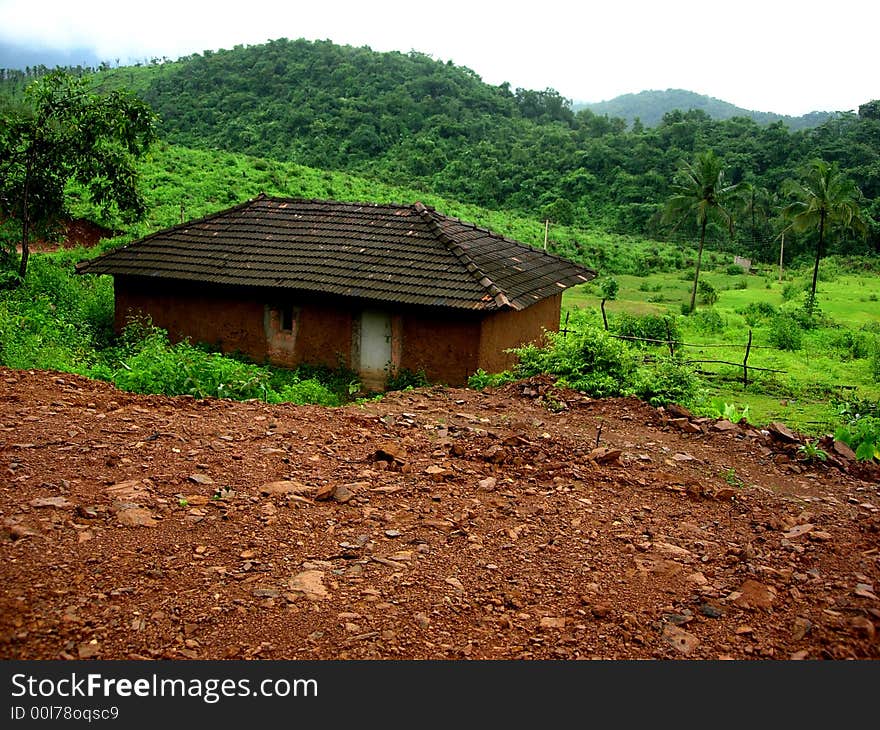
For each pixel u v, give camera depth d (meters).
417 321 15.33
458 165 76.25
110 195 20.97
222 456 6.28
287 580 4.43
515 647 4.04
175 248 17.75
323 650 3.88
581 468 6.88
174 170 43.41
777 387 19.78
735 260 60.56
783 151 77.12
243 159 51.97
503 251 17.89
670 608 4.49
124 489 5.39
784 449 8.38
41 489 5.26
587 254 54.06
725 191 40.81
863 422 11.40
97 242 31.22
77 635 3.80
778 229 64.81
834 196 42.09
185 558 4.58
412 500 5.78
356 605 4.26
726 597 4.64
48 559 4.37
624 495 6.37
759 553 5.36
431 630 4.11
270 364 16.70
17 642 3.70
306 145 79.62
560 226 64.00
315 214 18.39
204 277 16.48
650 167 76.25
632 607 4.48
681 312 37.00
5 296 17.86
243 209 19.05
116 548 4.59
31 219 21.25
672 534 5.62
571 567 4.92
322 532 5.11
